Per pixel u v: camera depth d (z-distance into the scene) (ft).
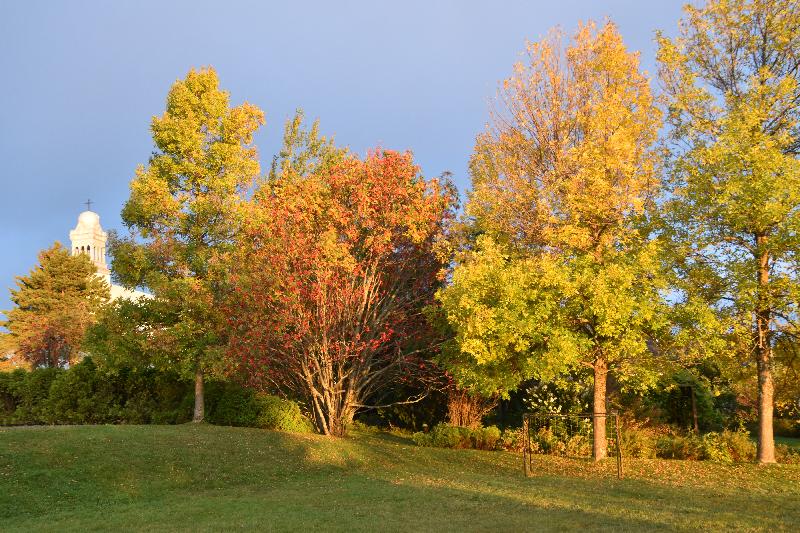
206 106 62.85
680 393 73.00
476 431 64.18
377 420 82.89
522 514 29.89
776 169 43.39
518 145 55.42
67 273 164.55
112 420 71.72
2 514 32.89
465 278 47.06
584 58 53.72
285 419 61.11
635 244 50.34
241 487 41.45
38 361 141.79
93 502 36.01
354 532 26.84
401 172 60.95
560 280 45.21
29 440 45.06
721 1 50.80
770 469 46.83
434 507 32.45
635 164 51.19
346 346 58.39
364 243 60.54
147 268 62.80
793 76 51.06
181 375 60.44
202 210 61.72
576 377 64.08
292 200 59.36
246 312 57.21
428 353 67.00
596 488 39.58
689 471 47.29
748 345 50.37
